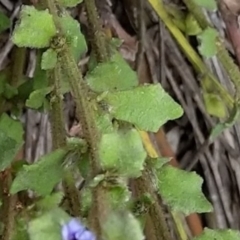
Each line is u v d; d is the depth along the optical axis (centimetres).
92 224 22
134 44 42
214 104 39
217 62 42
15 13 40
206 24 38
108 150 23
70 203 27
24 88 34
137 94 27
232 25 41
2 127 32
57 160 26
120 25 42
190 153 43
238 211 42
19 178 26
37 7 32
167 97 27
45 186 26
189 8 38
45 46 28
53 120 30
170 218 37
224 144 42
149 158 28
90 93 27
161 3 39
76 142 26
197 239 27
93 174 23
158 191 28
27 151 40
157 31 43
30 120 40
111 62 31
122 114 27
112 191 23
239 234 27
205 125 42
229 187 42
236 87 35
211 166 42
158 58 43
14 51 36
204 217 42
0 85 34
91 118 25
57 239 23
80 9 40
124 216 22
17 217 28
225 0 40
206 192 42
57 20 28
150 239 29
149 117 27
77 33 31
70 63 27
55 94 30
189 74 43
